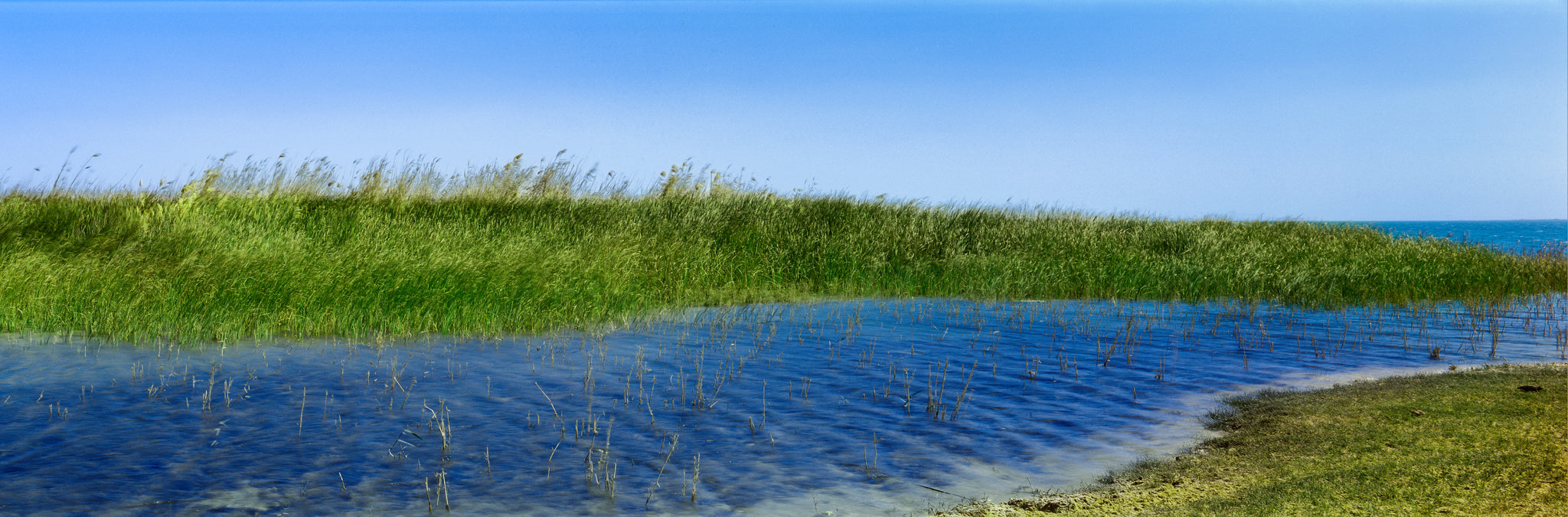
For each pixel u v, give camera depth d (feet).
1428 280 46.34
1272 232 64.08
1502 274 49.90
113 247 37.09
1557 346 28.94
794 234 50.72
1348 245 59.16
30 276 30.71
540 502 13.67
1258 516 12.41
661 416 18.90
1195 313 37.99
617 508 13.47
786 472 15.29
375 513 13.10
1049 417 19.11
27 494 13.62
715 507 13.56
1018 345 28.89
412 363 24.57
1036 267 48.03
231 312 29.37
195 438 16.70
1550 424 17.06
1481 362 26.21
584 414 19.01
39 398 19.52
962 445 16.98
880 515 13.28
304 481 14.44
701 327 32.99
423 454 15.97
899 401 20.49
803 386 22.07
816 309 38.88
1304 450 16.11
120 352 25.36
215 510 13.12
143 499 13.51
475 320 31.17
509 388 21.42
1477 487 13.23
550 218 49.52
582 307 34.27
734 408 19.66
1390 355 27.32
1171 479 14.74
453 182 54.90
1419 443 16.02
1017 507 13.62
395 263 33.83
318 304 30.76
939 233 53.36
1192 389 22.03
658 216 52.11
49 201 45.37
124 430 17.12
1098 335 31.07
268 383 21.53
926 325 33.73
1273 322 35.17
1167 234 57.52
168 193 45.96
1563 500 12.44
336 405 19.39
